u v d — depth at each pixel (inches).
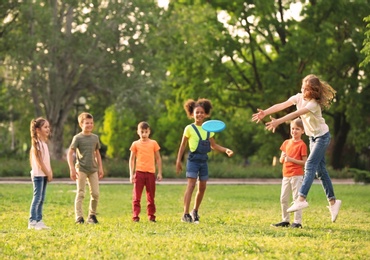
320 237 553.6
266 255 457.1
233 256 451.5
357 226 666.2
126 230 597.3
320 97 580.1
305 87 582.2
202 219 740.7
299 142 647.8
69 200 1028.5
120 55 2391.7
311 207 935.7
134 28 2381.9
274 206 972.6
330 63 2346.2
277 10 2377.0
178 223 683.4
